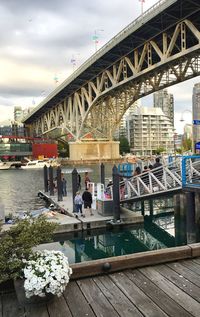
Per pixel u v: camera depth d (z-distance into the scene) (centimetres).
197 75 5206
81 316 442
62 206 2236
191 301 472
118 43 5228
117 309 457
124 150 15012
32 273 452
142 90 6550
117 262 576
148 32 4866
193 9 4078
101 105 8062
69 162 9931
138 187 1859
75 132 9512
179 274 562
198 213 1669
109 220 1811
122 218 1825
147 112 16100
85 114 8038
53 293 458
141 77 5612
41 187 4403
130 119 16162
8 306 475
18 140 12625
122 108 7438
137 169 2320
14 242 508
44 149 12712
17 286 483
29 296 454
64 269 469
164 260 608
